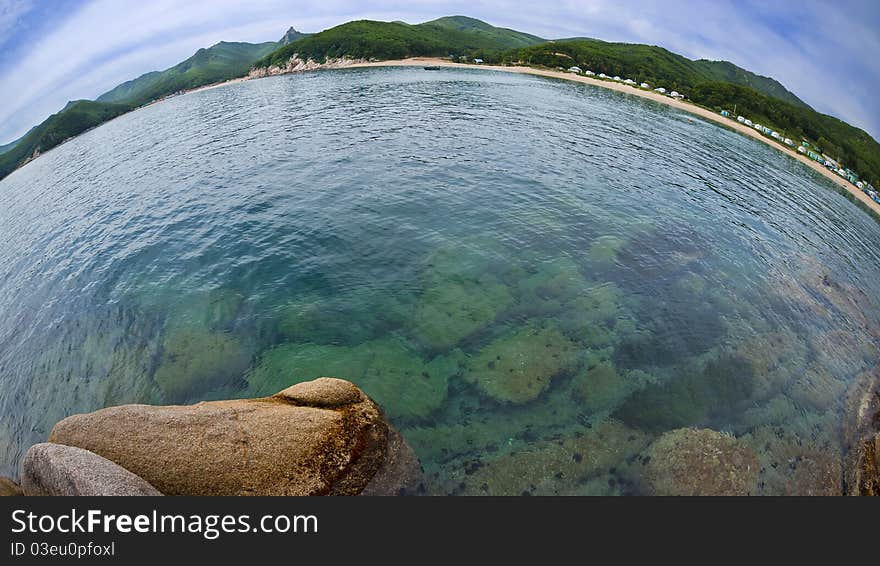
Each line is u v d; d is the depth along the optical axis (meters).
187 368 13.32
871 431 12.40
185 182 30.34
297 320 15.12
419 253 19.05
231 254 19.55
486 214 22.94
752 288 18.66
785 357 14.85
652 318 15.95
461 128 41.44
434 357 13.72
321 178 28.22
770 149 52.56
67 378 13.55
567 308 16.12
